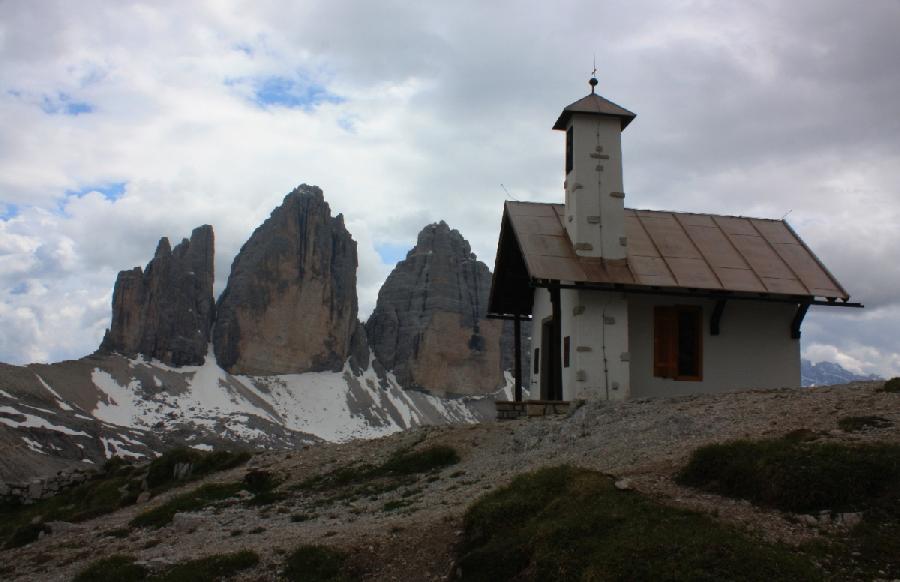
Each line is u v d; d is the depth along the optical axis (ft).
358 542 44.14
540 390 101.19
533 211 95.50
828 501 37.06
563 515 39.81
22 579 51.57
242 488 71.72
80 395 627.87
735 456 43.34
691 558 32.48
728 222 99.96
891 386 59.26
